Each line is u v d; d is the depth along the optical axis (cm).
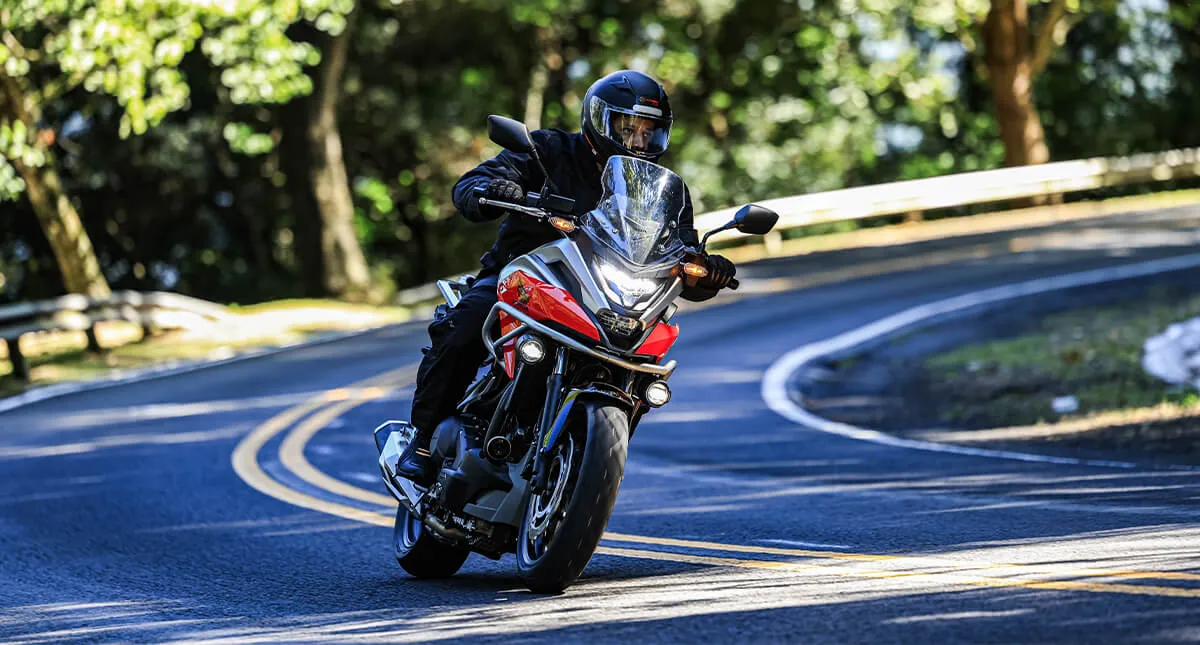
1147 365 2734
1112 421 2247
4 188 4662
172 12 4469
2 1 4406
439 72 7575
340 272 5691
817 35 8112
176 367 3828
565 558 1093
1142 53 9712
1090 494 1539
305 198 5691
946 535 1308
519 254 1187
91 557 1460
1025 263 4591
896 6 7331
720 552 1291
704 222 4428
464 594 1171
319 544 1480
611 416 1097
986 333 3388
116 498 1888
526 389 1123
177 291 7681
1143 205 6238
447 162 7569
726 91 8488
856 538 1323
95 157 6625
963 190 5556
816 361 3175
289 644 986
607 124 1155
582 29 7900
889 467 1895
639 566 1239
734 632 933
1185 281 3906
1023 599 972
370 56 7112
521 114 8006
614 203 1125
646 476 1902
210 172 7138
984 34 7469
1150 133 9731
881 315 3775
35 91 5322
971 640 862
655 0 7562
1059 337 3192
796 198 5047
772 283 4644
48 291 7344
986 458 1953
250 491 1897
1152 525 1288
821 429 2347
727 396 2775
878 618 942
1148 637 841
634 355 1108
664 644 912
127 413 2928
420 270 8581
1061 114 9819
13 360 3822
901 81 8494
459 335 1186
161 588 1261
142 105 4544
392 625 1037
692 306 4225
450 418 1200
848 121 9169
